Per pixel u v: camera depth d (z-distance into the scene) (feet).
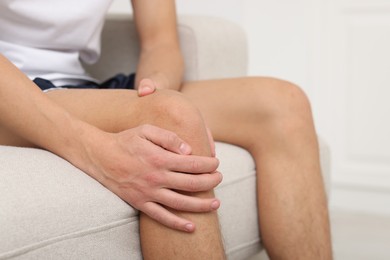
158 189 3.33
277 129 4.34
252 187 4.37
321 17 9.81
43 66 4.75
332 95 9.86
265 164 4.37
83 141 3.46
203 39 5.47
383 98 9.55
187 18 5.63
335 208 9.97
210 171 3.43
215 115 4.63
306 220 4.24
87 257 3.22
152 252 3.43
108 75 5.86
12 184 3.10
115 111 3.73
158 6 5.29
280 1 10.03
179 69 5.03
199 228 3.38
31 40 4.71
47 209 3.08
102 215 3.31
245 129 4.49
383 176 9.64
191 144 3.45
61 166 3.41
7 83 3.48
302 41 9.95
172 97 3.55
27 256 2.95
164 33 5.28
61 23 4.68
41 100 3.52
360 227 8.85
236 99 4.55
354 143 9.79
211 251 3.38
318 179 4.37
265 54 10.21
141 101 3.66
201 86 4.87
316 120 9.99
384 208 9.70
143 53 5.30
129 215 3.46
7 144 3.94
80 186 3.32
